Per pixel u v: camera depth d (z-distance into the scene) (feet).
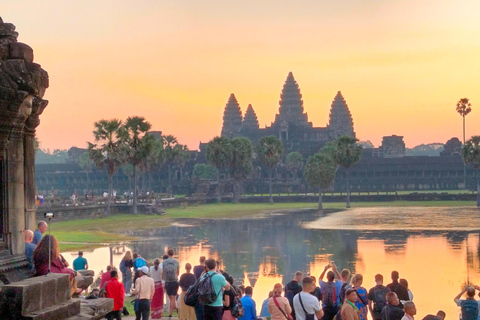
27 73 52.24
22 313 45.24
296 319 63.05
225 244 238.89
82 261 95.14
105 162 394.32
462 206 514.27
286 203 601.21
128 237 262.67
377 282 75.66
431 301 127.75
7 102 49.96
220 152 600.39
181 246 232.12
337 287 76.07
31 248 55.11
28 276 53.83
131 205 426.10
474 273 161.07
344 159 523.70
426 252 204.74
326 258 195.42
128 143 404.57
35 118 59.00
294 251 215.31
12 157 53.11
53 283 49.16
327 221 353.92
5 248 52.85
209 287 54.60
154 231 297.94
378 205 547.08
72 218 357.41
